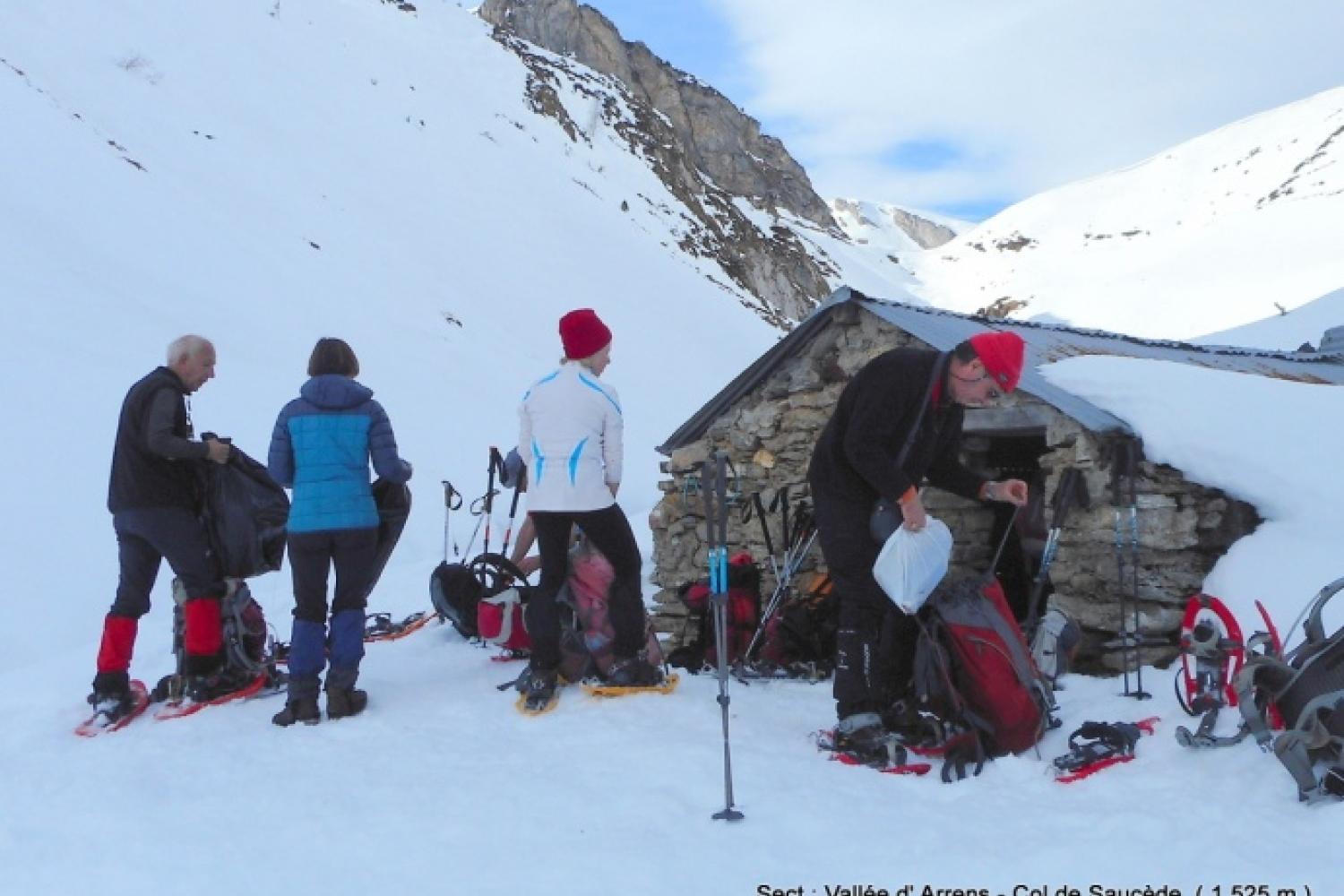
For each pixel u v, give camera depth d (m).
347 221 37.97
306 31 62.50
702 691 5.80
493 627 6.67
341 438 5.62
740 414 8.28
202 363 5.75
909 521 4.47
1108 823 3.66
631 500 17.41
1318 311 49.84
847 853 3.57
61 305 18.03
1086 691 5.43
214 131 39.72
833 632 6.25
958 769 4.30
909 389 4.54
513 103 72.38
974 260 143.12
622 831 3.82
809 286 82.81
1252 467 5.77
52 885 3.58
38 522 10.93
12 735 5.46
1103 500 6.06
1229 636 4.75
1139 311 87.06
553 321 39.19
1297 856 3.30
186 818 4.11
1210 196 147.38
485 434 20.44
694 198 78.81
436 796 4.25
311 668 5.46
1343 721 3.67
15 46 35.97
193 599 5.80
